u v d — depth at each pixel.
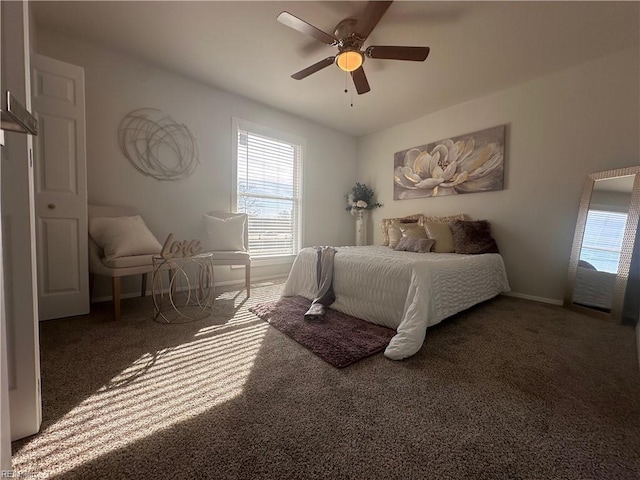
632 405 1.16
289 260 4.16
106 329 1.92
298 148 4.22
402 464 0.86
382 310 2.03
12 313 0.92
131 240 2.23
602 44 2.34
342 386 1.28
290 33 2.31
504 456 0.89
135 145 2.77
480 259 2.66
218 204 3.35
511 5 1.94
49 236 2.05
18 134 0.91
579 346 1.75
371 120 4.18
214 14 2.11
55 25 2.25
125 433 0.97
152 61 2.77
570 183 2.72
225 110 3.36
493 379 1.35
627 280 2.23
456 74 2.84
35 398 0.96
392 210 4.44
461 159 3.53
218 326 2.01
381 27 2.16
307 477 0.81
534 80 2.93
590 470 0.85
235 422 1.03
